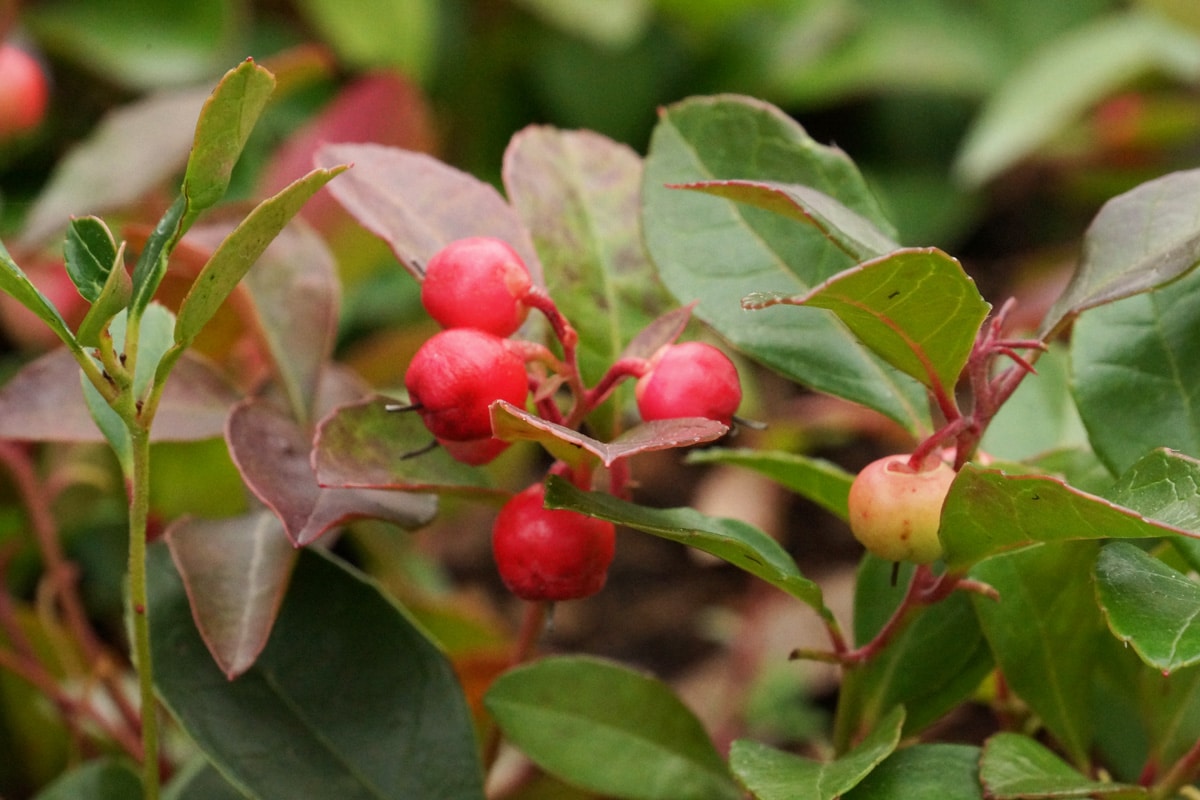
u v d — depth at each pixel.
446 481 0.33
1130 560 0.31
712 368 0.31
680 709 0.35
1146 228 0.32
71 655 0.40
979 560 0.31
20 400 0.34
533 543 0.31
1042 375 0.36
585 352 0.34
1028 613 0.33
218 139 0.30
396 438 0.32
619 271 0.34
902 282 0.30
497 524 0.32
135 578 0.32
